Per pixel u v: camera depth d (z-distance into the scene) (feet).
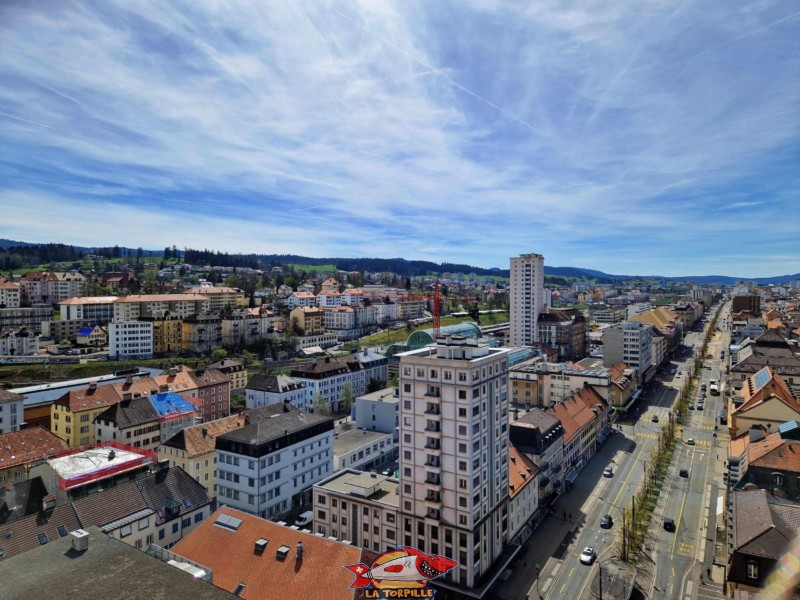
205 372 624.18
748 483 304.91
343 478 354.13
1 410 471.62
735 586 225.35
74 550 87.30
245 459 365.81
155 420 474.08
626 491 423.23
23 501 274.57
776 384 441.27
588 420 500.33
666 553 323.98
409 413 306.35
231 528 252.01
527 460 375.25
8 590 74.95
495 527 309.63
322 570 218.18
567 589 289.74
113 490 290.56
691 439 541.34
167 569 81.35
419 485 301.43
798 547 221.25
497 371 313.94
